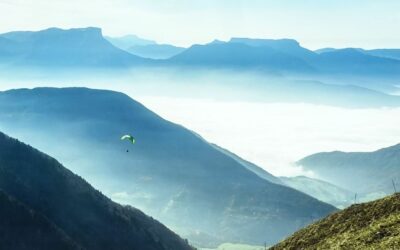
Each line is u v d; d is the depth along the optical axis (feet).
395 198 272.31
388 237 226.38
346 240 249.96
